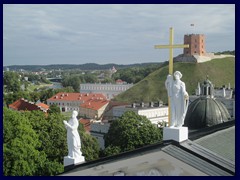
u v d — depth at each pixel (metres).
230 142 34.94
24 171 61.94
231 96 158.25
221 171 26.73
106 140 103.19
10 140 66.38
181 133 29.23
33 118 83.88
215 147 32.75
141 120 101.25
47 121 86.00
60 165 66.88
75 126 33.22
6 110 69.62
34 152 65.69
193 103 85.38
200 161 27.38
